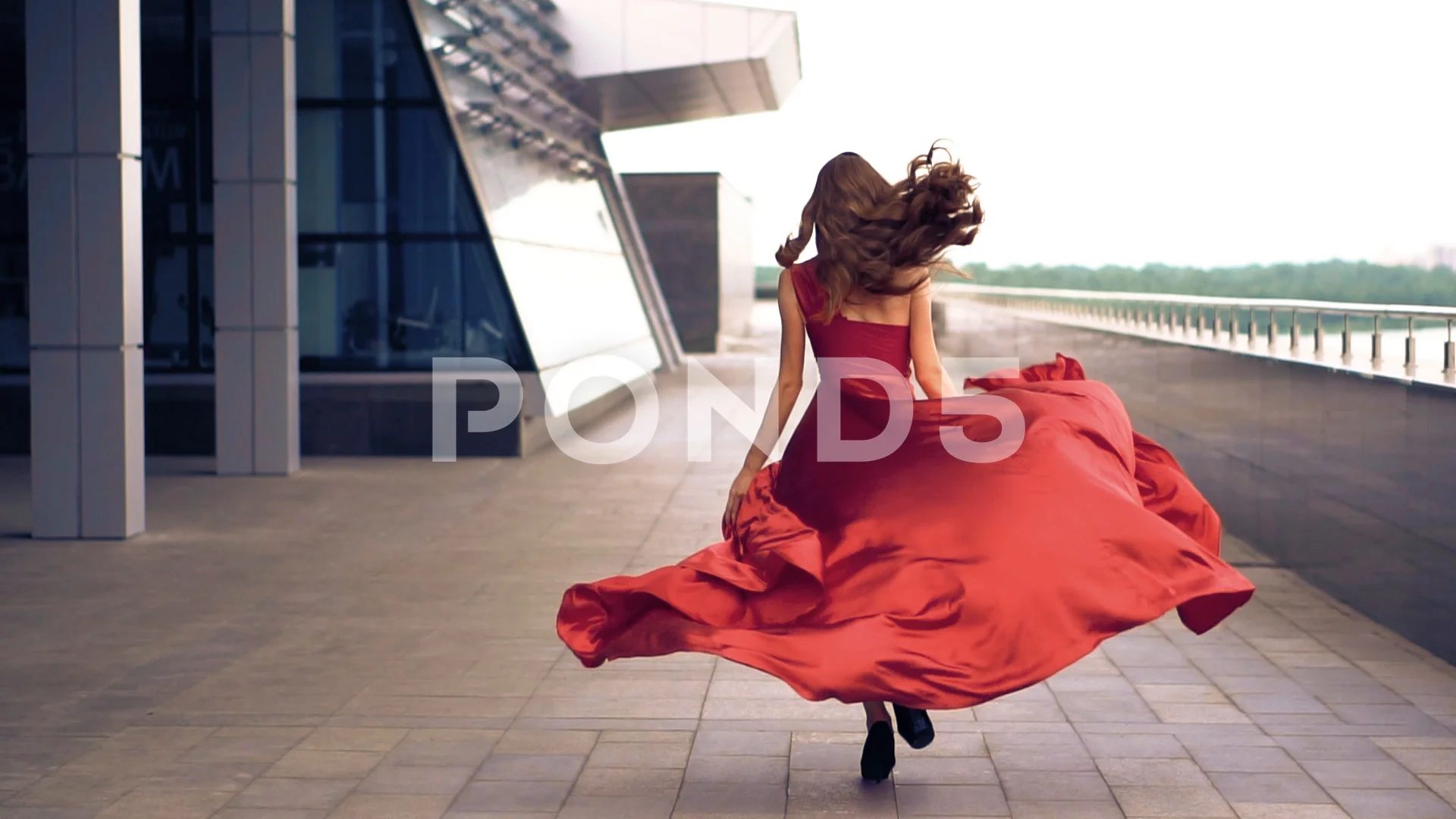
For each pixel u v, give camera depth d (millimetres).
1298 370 8023
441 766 4559
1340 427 7227
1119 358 14531
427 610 7137
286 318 12539
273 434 12641
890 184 4133
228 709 5285
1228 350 9828
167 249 15086
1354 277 67312
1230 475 9719
